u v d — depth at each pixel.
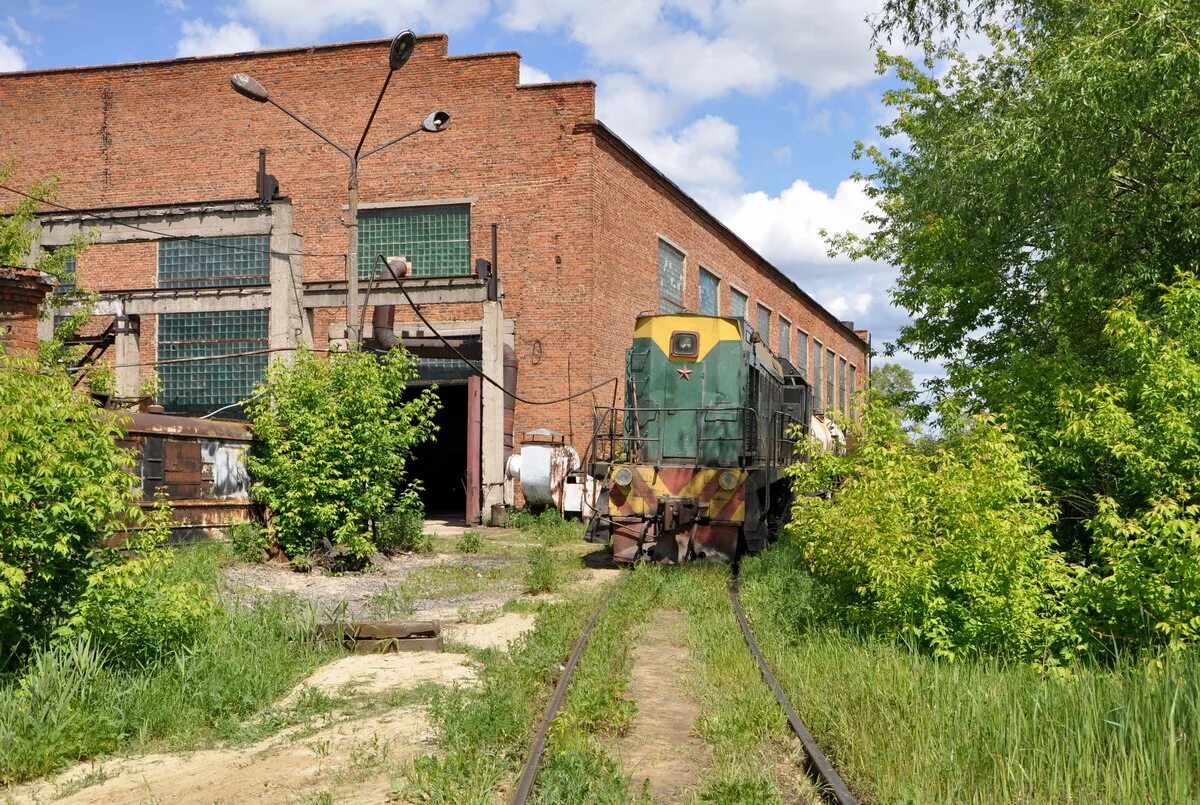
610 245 26.97
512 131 26.44
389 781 5.70
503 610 11.93
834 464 10.64
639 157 28.53
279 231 20.22
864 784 5.59
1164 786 5.52
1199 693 6.73
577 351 25.67
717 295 36.22
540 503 24.09
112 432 8.53
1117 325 10.66
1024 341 15.38
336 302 22.80
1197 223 11.66
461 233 26.92
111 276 29.16
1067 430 10.55
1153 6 10.88
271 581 13.66
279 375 15.99
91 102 29.78
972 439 9.76
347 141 27.77
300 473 15.05
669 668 8.85
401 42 15.49
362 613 11.62
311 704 7.42
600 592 12.82
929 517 9.52
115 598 7.93
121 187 29.48
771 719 6.73
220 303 21.27
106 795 5.68
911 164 22.06
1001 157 12.77
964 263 15.91
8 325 14.39
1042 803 5.28
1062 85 11.59
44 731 6.40
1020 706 6.78
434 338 25.91
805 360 49.81
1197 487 9.73
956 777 5.59
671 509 14.99
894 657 8.43
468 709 6.80
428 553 17.94
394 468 16.44
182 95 29.11
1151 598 8.60
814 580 12.42
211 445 15.91
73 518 7.57
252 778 5.89
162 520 8.84
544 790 5.29
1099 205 12.16
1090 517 11.90
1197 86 11.25
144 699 7.21
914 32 14.14
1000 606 9.04
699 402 16.52
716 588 12.73
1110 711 6.72
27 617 7.79
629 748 6.43
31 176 30.11
